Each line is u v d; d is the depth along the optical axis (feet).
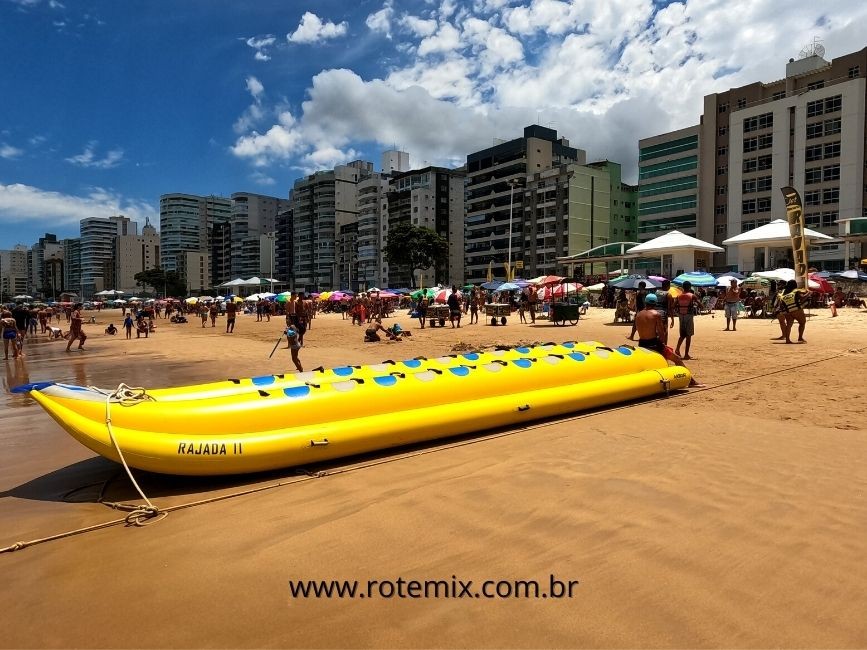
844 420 20.80
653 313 28.71
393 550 11.30
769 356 39.22
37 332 106.93
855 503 12.89
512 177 297.33
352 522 12.74
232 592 9.93
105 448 14.83
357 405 18.22
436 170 345.10
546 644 8.21
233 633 8.73
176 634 8.75
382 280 372.38
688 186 234.38
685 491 13.85
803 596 9.18
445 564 10.66
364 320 103.24
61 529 13.10
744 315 86.63
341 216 421.59
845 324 63.00
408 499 14.05
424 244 271.49
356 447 17.56
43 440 22.08
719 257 218.59
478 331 71.56
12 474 17.54
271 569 10.70
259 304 134.51
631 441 18.58
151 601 9.73
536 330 70.03
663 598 9.24
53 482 16.61
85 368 47.26
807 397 25.11
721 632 8.32
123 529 12.94
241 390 18.65
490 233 313.32
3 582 10.57
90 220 645.92
